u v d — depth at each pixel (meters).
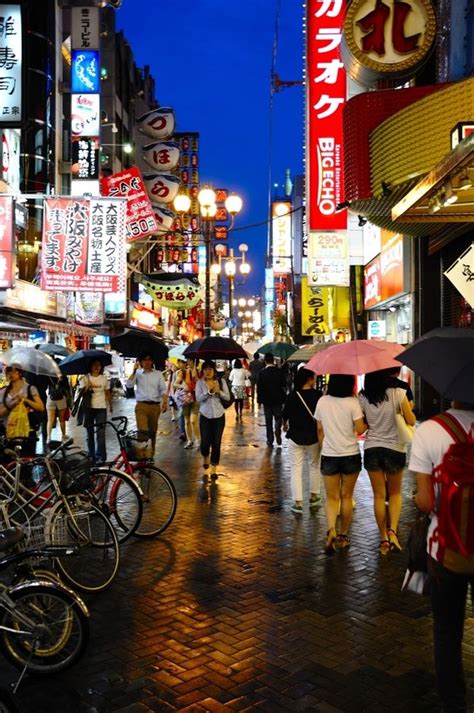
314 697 4.05
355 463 7.01
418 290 17.50
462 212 7.83
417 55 11.34
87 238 15.21
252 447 15.02
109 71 39.09
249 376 23.59
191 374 14.91
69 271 15.13
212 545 7.28
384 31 11.38
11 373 9.32
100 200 15.29
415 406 17.97
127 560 6.76
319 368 6.90
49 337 27.30
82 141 25.72
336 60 16.41
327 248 17.25
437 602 3.43
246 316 80.81
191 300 36.94
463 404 3.47
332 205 17.12
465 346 3.48
